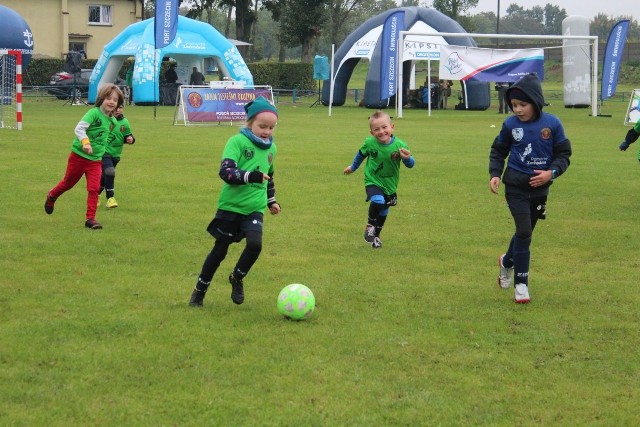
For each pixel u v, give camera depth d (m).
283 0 57.81
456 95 49.53
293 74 51.75
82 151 8.86
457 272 7.41
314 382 4.63
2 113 22.64
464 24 69.56
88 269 7.16
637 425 4.18
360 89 50.28
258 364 4.88
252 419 4.13
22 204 10.33
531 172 6.35
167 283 6.73
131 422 4.07
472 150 18.23
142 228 9.05
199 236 8.67
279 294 5.99
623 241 8.84
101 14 52.59
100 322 5.61
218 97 25.36
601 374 4.87
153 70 36.16
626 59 64.50
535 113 6.33
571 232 9.31
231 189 5.87
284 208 10.57
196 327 5.56
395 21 29.55
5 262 7.34
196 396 4.39
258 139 5.93
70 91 39.38
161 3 27.50
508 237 8.98
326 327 5.66
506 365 4.99
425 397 4.46
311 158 16.17
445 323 5.82
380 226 8.43
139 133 21.58
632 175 14.26
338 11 69.81
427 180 13.33
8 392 4.38
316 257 7.86
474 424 4.15
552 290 6.82
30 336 5.28
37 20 50.72
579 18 36.91
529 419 4.22
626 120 26.97
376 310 6.12
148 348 5.11
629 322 5.93
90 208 9.02
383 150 8.16
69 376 4.63
